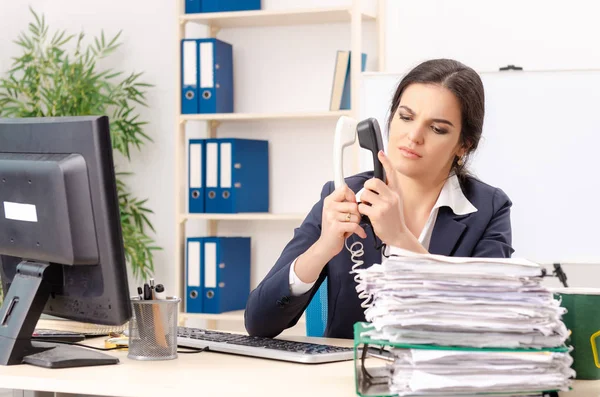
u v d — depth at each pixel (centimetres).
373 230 185
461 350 119
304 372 149
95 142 155
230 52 404
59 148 161
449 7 373
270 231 408
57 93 410
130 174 424
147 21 422
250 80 409
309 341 187
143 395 137
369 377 134
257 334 188
